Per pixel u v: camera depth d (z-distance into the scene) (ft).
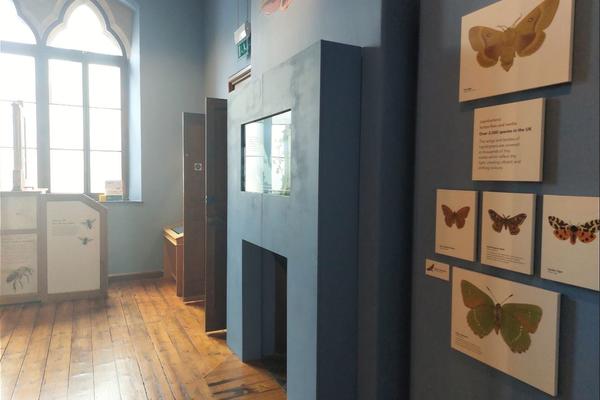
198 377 8.98
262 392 8.39
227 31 14.73
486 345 5.29
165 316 12.69
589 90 4.16
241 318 9.82
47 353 9.96
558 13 4.36
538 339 4.65
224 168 11.39
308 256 6.73
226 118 11.36
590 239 4.14
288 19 9.21
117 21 17.08
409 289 6.63
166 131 17.17
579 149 4.26
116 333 11.29
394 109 6.39
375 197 6.39
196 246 14.17
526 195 4.75
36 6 16.03
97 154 17.34
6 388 8.33
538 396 4.73
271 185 8.21
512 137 4.90
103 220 14.43
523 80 4.76
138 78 16.75
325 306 6.57
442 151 5.96
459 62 5.65
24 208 13.53
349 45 6.57
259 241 8.68
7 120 15.88
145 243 17.03
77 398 8.03
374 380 6.47
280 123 7.79
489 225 5.25
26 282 13.62
